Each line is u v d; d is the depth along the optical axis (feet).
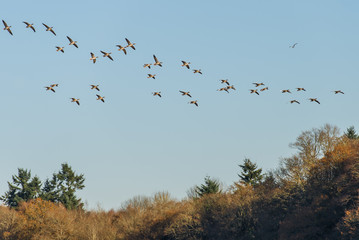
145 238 241.35
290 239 186.19
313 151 225.76
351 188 189.06
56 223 247.70
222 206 233.96
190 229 225.35
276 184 234.79
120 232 253.44
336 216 182.09
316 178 214.90
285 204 212.84
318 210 187.32
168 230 229.04
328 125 228.84
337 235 170.50
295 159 227.61
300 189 214.28
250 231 209.77
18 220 255.29
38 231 248.52
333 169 213.66
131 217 257.14
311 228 183.01
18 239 246.27
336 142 225.76
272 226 206.39
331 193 197.06
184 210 241.55
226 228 214.07
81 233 249.34
